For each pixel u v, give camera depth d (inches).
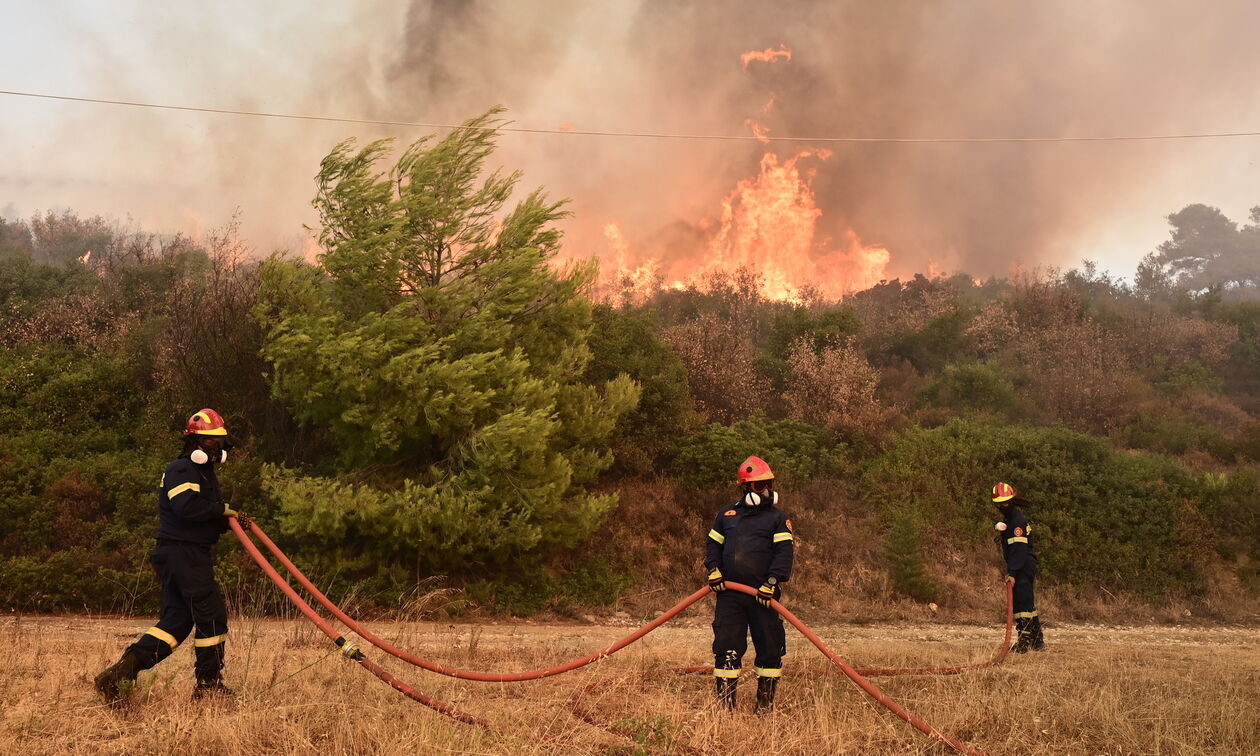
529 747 190.1
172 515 216.7
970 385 1145.4
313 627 383.2
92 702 210.2
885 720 231.5
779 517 243.0
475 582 610.9
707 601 645.3
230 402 701.9
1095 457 819.4
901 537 668.7
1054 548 735.7
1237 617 685.9
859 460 858.1
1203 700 256.4
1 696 214.8
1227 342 1501.0
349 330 610.5
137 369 779.4
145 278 1035.3
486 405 595.8
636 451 768.9
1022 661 346.6
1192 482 798.5
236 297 732.0
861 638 526.6
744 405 948.6
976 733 223.6
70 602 539.2
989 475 799.1
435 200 634.2
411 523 571.5
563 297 679.7
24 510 606.2
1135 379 1211.2
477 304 642.2
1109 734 223.6
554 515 626.8
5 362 796.0
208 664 217.6
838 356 1036.5
